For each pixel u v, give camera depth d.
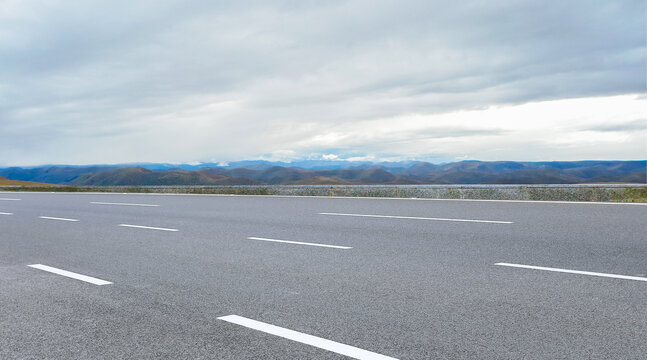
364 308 4.31
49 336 3.78
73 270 6.23
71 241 8.85
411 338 3.57
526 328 3.71
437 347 3.39
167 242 8.42
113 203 18.19
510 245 7.20
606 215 10.35
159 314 4.27
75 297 4.90
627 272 5.38
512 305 4.28
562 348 3.32
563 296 4.52
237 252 7.25
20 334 3.84
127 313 4.32
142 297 4.84
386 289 4.93
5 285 5.48
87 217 13.20
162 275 5.81
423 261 6.26
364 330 3.76
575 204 12.94
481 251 6.81
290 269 5.98
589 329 3.66
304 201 16.67
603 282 4.97
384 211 12.48
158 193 25.39
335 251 7.13
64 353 3.44
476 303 4.37
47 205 17.94
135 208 15.70
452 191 16.33
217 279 5.53
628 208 11.61
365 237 8.37
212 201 17.92
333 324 3.91
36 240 9.09
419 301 4.48
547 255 6.41
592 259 6.09
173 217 12.59
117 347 3.53
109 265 6.51
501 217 10.50
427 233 8.58
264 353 3.36
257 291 4.97
